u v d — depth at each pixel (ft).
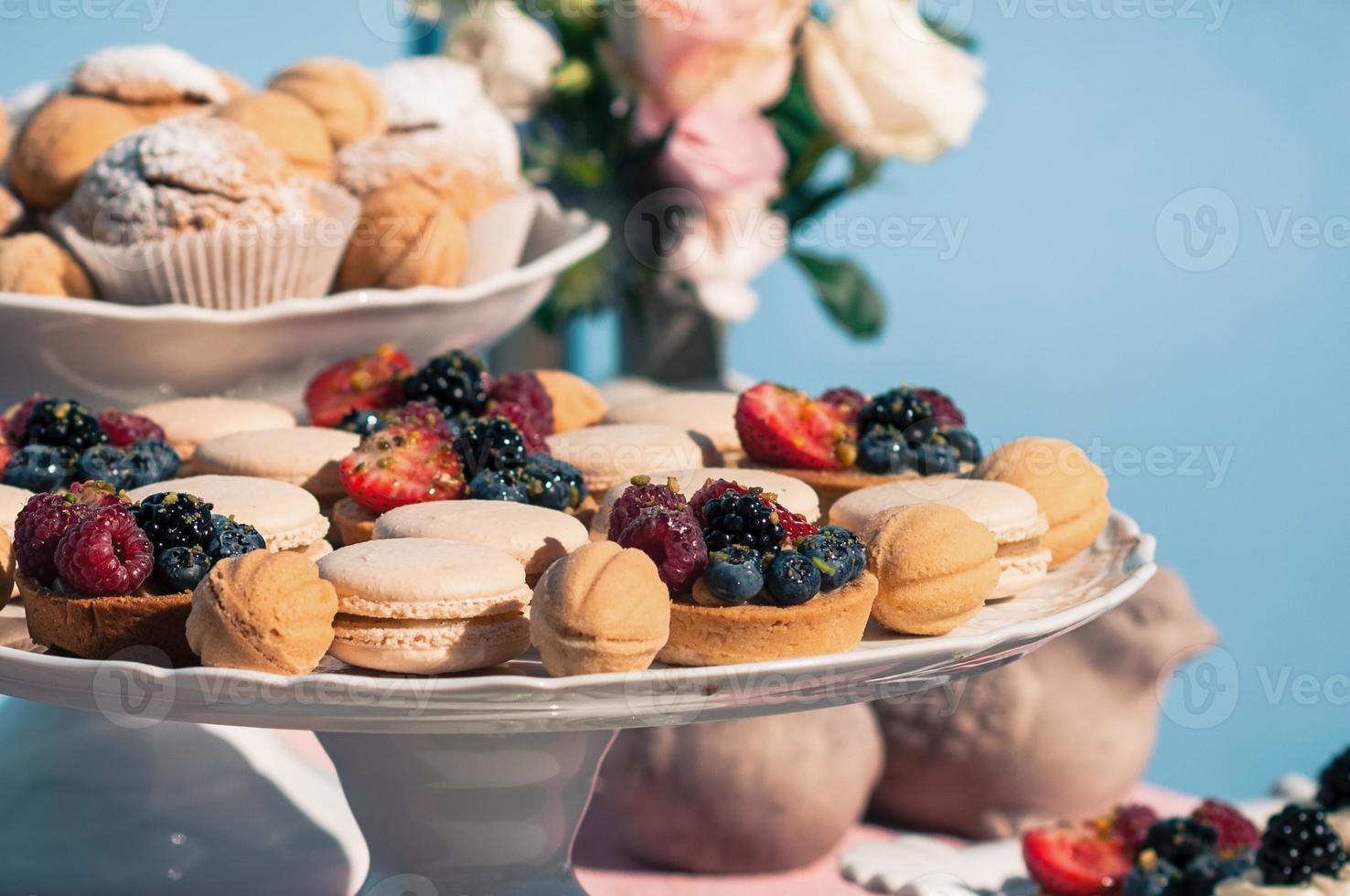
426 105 3.56
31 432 2.97
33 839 3.06
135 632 2.69
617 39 3.74
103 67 3.45
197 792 3.13
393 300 3.27
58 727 3.14
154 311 3.17
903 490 2.92
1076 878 3.24
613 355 4.64
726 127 3.72
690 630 2.69
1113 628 3.48
